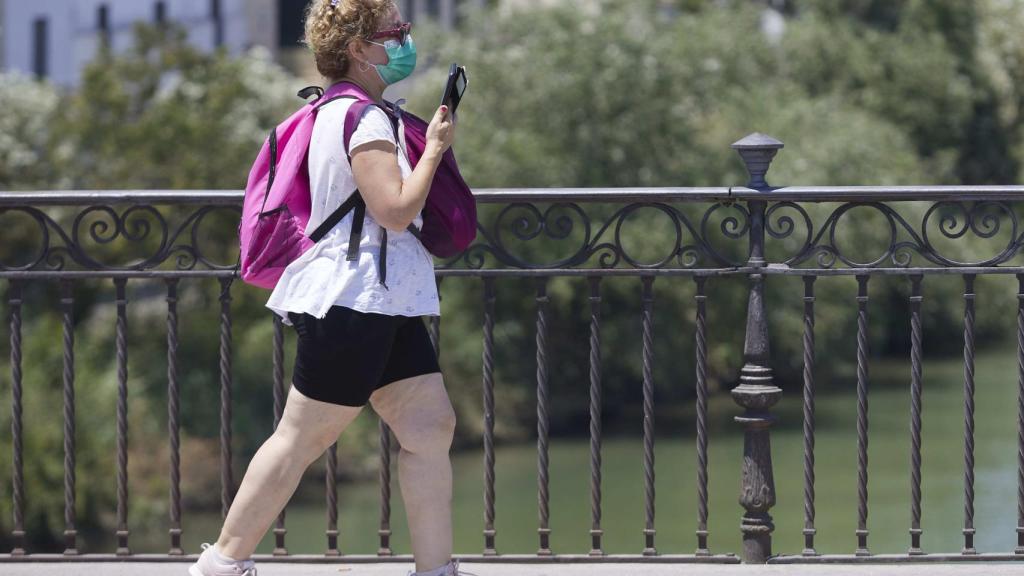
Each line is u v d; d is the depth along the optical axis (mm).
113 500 71750
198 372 84312
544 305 17312
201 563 14281
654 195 16625
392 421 14336
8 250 86750
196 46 100125
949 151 140625
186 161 91938
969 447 17125
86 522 70438
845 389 114500
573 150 105000
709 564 17078
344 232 13523
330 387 13672
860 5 149000
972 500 17172
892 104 140250
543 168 101312
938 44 144000
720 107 112938
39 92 105062
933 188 16359
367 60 13867
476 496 81938
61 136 96062
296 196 13773
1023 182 152500
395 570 16906
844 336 117812
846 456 89000
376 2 13812
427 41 108688
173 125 93000
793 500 77500
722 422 101250
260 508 14109
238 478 81562
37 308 87312
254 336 85438
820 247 16875
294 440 13977
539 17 109062
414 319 14234
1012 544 61781
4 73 115188
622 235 99875
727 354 105188
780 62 136125
